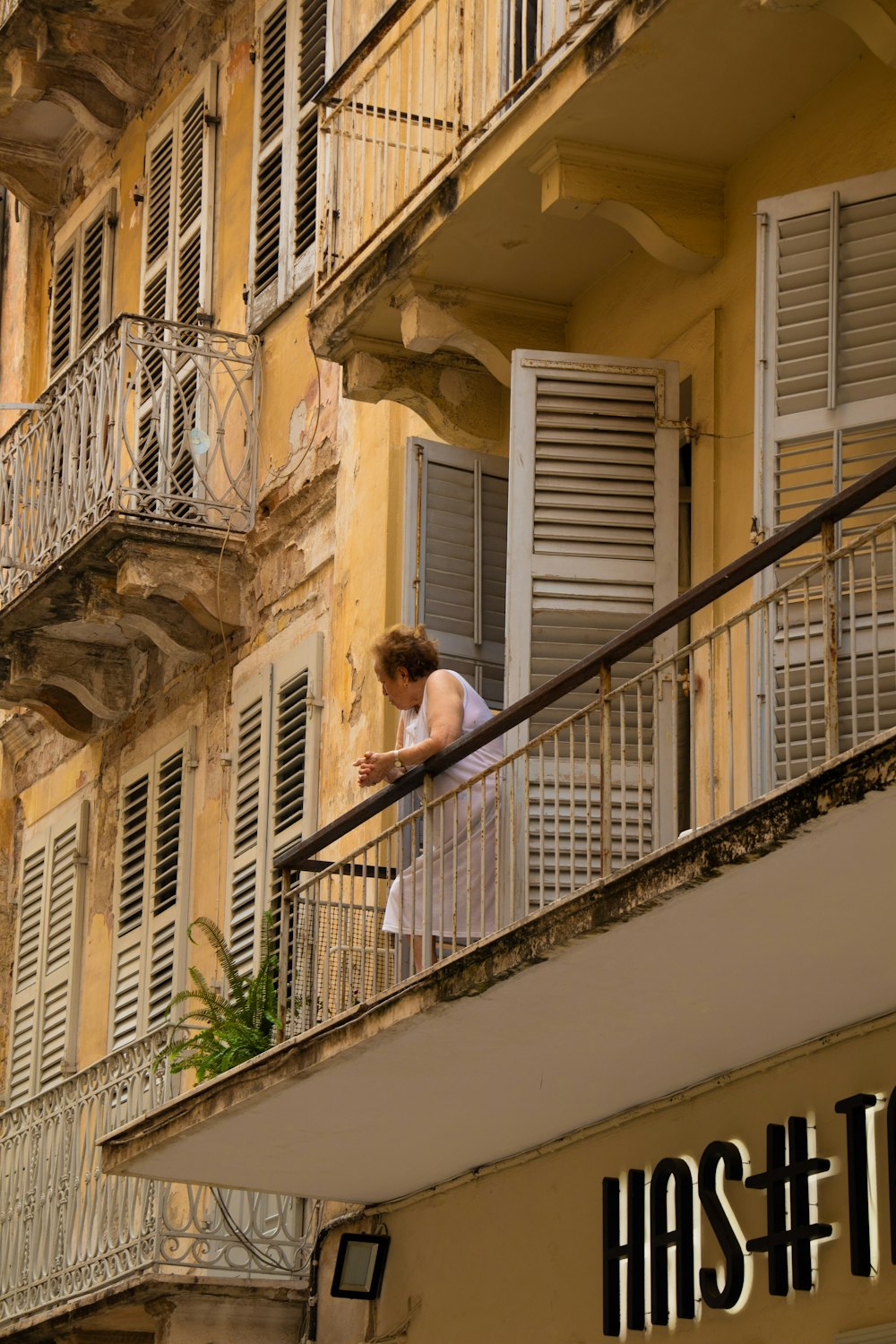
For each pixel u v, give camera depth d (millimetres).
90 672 21016
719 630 10641
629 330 14516
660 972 11141
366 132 15664
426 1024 11977
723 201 13648
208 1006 16375
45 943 22000
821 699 11539
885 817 9312
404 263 14703
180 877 19406
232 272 20500
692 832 10094
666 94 12859
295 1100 13242
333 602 17625
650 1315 12734
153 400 19109
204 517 19000
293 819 17656
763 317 12367
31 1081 21609
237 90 20938
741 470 13250
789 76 12758
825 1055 11836
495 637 15477
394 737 16422
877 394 11992
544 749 13188
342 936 13523
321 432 18281
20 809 23656
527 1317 13812
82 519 19062
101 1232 16516
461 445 16031
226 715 19266
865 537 9898
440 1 15438
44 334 25094
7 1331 17469
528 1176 14117
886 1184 11219
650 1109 13078
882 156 12383
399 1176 14898
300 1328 15938
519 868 13047
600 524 13617
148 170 22531
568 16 13281
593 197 13297
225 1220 15742
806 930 10523
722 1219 12242
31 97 23109
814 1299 11594
